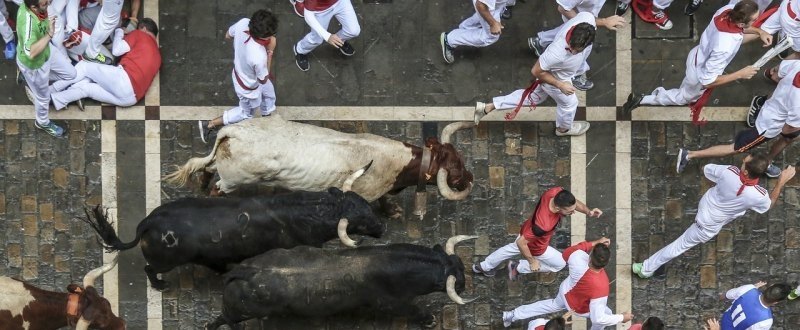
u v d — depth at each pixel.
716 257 11.34
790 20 10.19
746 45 11.45
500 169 11.36
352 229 9.78
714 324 9.97
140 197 11.16
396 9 11.43
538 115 11.37
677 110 11.43
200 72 11.29
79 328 9.50
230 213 9.86
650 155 11.41
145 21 11.12
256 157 9.72
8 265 11.07
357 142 9.97
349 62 11.38
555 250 10.31
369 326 11.08
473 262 11.28
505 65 11.45
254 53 9.37
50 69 10.55
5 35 10.91
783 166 11.38
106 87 10.96
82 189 11.13
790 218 11.37
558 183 11.38
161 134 11.23
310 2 10.20
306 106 11.32
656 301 11.31
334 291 9.91
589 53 10.45
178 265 10.32
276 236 9.93
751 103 11.39
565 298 9.70
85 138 11.16
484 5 10.01
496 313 11.21
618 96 11.45
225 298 9.99
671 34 11.52
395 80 11.39
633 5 11.48
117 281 11.09
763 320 9.45
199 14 11.34
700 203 10.30
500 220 11.33
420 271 9.80
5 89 11.13
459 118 11.39
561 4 10.07
